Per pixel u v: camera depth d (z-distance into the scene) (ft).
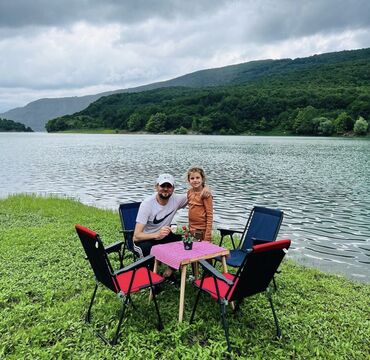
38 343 12.82
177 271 19.33
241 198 54.75
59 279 18.31
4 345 12.53
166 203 17.76
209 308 15.44
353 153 146.61
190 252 15.28
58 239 25.73
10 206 39.09
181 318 14.16
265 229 19.62
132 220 22.08
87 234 12.62
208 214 18.17
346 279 21.97
